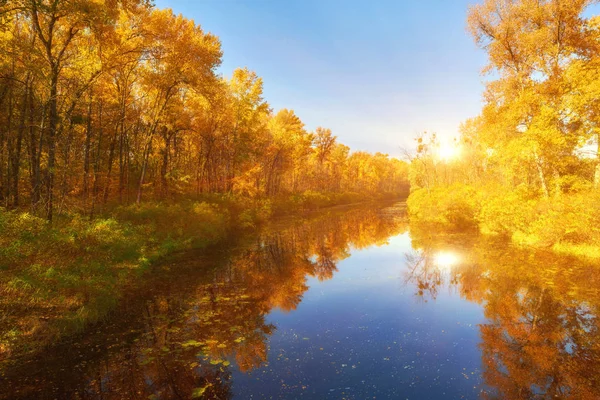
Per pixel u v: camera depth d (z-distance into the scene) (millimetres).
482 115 22062
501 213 19500
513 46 18469
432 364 6172
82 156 19266
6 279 7664
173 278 11820
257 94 29094
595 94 13922
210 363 6195
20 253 8617
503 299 9531
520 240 17266
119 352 6562
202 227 18547
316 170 57094
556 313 8320
